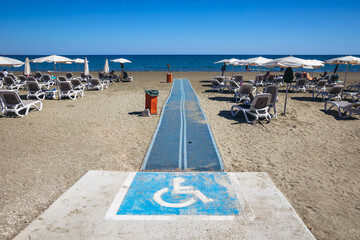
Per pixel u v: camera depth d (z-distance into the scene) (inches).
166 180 163.9
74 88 559.8
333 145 238.5
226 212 130.4
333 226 123.7
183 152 212.2
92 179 164.6
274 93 344.5
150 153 210.2
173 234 114.3
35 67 2068.2
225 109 394.6
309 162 200.2
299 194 153.1
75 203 137.6
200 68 1994.3
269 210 132.6
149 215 127.8
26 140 242.2
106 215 127.6
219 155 206.1
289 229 118.1
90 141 241.3
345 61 425.7
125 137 254.7
